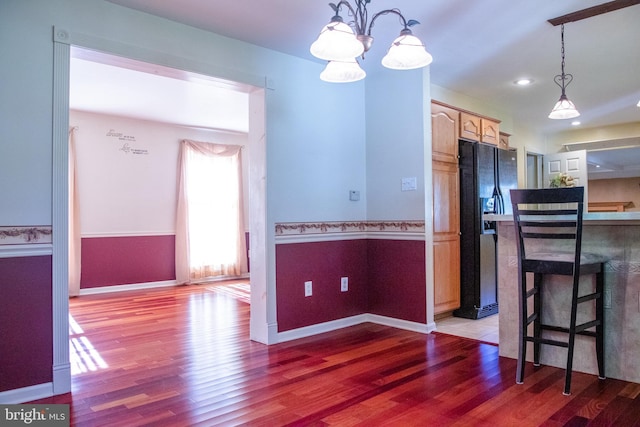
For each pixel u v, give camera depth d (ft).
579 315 8.90
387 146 13.09
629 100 17.06
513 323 9.77
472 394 7.72
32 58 7.82
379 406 7.25
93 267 19.45
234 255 24.13
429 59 6.97
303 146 12.09
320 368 9.18
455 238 13.69
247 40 10.77
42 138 7.91
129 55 8.96
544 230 9.36
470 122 14.33
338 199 12.95
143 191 21.02
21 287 7.63
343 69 7.58
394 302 12.89
